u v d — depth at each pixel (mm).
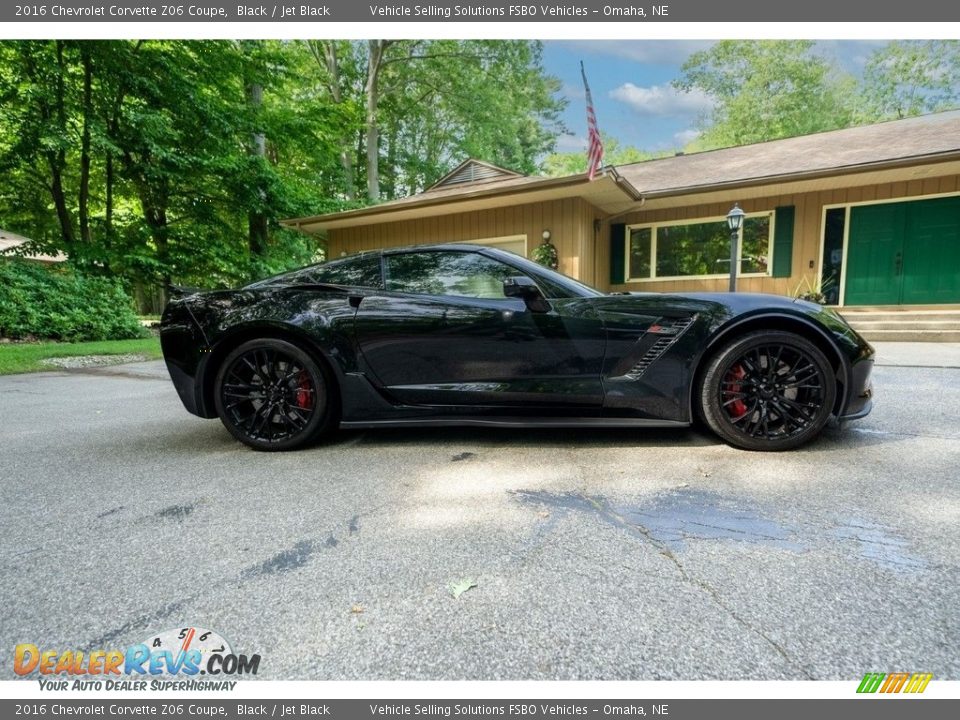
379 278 2453
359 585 1188
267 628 1044
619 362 2199
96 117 9836
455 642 993
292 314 2344
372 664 945
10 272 8391
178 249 11461
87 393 4230
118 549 1386
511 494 1745
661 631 1010
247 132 12281
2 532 1502
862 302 7637
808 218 7887
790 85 23094
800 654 942
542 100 22344
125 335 9539
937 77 21797
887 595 1103
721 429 2186
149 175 10570
